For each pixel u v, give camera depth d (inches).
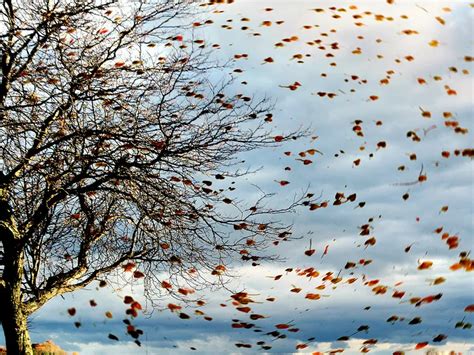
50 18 355.9
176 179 373.7
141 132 355.6
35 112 353.4
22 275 365.4
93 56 366.3
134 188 368.8
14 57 358.9
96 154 353.4
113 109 360.2
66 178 363.9
